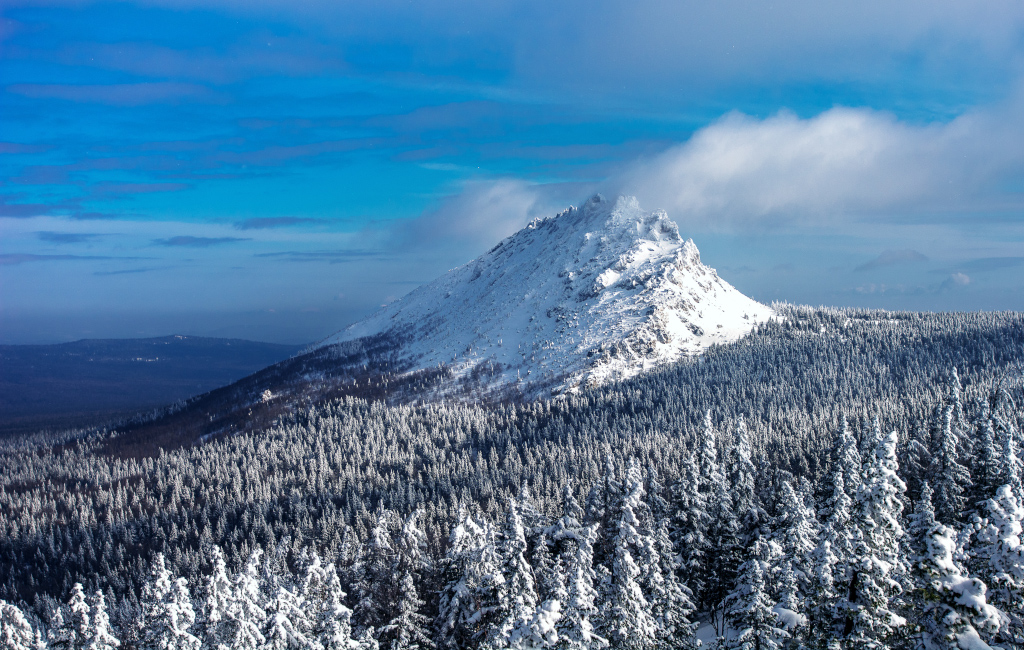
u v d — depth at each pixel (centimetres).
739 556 7319
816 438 15750
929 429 10731
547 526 7519
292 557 16962
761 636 4122
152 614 6138
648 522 7081
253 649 5859
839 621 3762
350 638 5419
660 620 5078
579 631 4088
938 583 3350
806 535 5728
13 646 6925
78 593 6219
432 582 6406
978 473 8638
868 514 3994
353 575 6838
